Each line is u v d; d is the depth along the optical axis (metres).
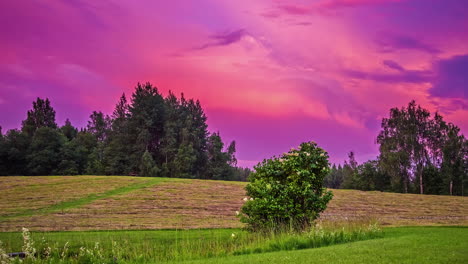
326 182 128.38
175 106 117.12
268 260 10.42
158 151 97.75
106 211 27.11
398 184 79.88
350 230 16.95
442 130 84.88
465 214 31.48
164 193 38.75
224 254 13.42
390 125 85.56
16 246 14.90
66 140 89.88
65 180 48.31
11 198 33.22
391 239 14.76
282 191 17.47
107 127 125.50
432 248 11.41
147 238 17.22
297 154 18.55
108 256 13.53
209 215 26.81
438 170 82.44
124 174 87.25
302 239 14.54
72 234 18.11
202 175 103.50
